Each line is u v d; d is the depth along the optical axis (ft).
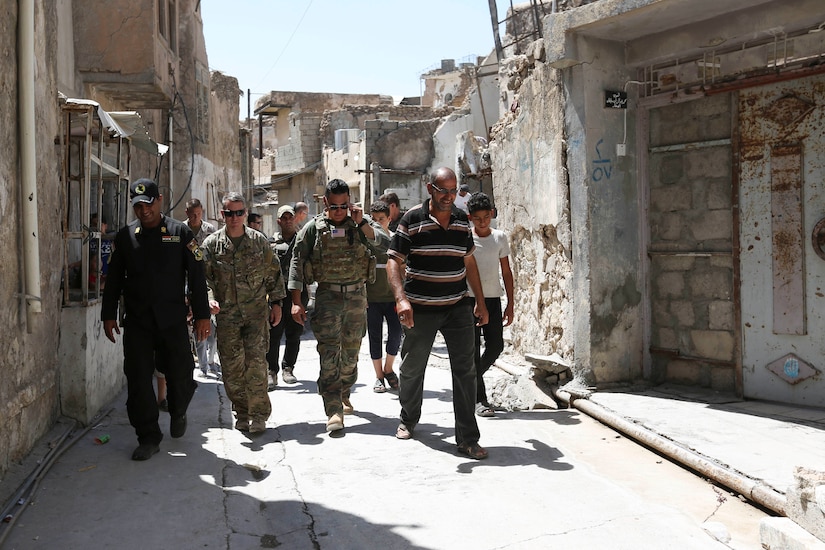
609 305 23.47
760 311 21.24
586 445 18.19
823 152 19.84
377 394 24.97
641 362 24.03
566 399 22.81
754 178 21.21
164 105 40.50
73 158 26.91
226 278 19.49
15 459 15.10
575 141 23.39
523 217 29.35
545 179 26.18
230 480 15.62
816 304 20.11
